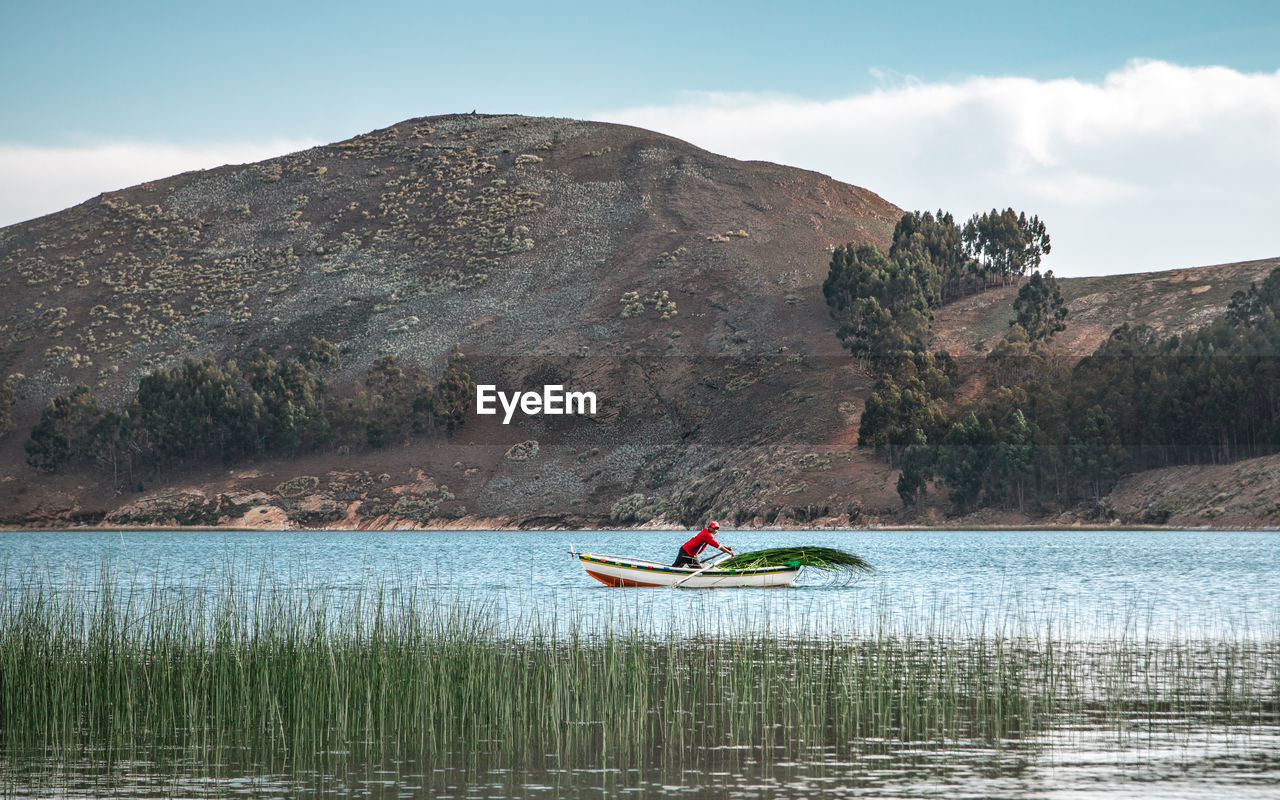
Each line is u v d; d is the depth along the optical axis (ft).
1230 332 438.81
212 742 63.26
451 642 77.82
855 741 61.98
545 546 337.52
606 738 63.10
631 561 155.63
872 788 52.90
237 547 328.49
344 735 64.44
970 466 409.08
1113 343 469.16
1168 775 54.75
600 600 137.18
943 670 82.12
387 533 499.51
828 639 99.30
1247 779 53.93
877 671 78.89
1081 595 141.38
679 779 54.80
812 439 481.05
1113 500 390.01
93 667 75.56
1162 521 366.84
